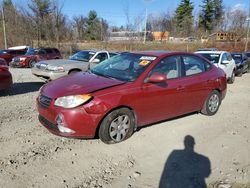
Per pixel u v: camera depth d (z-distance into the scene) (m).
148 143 5.08
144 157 4.56
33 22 40.94
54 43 38.94
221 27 61.62
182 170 4.21
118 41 43.28
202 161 4.52
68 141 4.98
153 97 5.27
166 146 5.01
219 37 51.34
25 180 3.76
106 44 40.81
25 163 4.18
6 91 9.16
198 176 4.06
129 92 4.91
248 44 44.94
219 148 5.04
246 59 18.58
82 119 4.52
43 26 40.28
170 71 5.73
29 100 7.94
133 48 40.25
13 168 4.03
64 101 4.54
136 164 4.33
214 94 6.86
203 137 5.52
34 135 5.19
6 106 7.12
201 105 6.60
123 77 5.28
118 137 4.95
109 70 5.67
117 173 4.05
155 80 5.12
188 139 5.38
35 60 21.20
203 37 52.19
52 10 40.16
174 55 5.91
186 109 6.17
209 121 6.52
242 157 4.72
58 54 23.86
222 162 4.52
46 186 3.65
